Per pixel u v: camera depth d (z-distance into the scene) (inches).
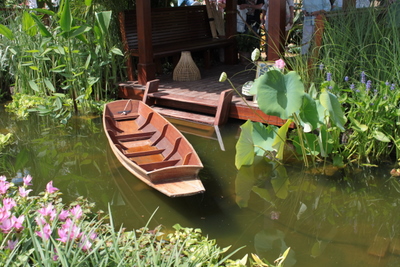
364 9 222.5
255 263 119.4
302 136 195.5
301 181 177.9
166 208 156.4
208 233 139.6
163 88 296.7
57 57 302.8
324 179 179.0
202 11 387.2
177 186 151.6
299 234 139.5
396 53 203.6
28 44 303.3
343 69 209.9
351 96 213.0
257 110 236.1
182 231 140.0
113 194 168.1
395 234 139.1
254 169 189.8
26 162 204.4
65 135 243.6
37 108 279.3
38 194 168.7
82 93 292.2
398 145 188.4
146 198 164.1
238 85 296.2
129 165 175.3
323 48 221.1
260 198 164.1
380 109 189.6
